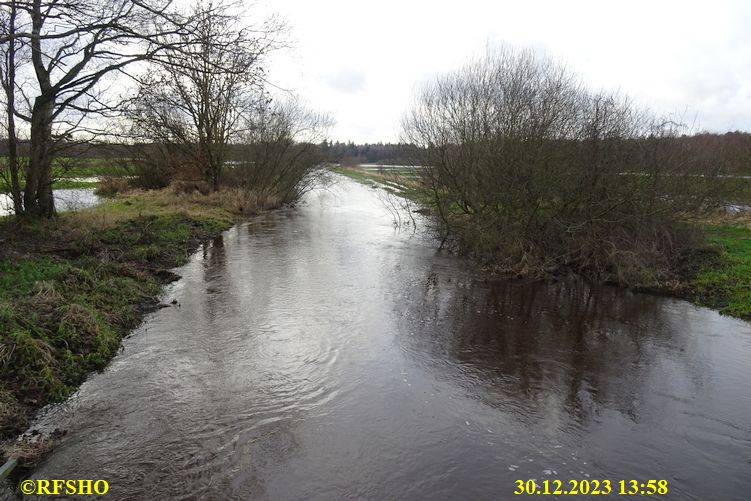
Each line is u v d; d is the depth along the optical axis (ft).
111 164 76.13
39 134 42.93
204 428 20.13
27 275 30.42
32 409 20.61
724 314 37.24
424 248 59.98
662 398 24.25
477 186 57.57
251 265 47.85
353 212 95.81
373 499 16.62
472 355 28.63
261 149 94.12
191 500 16.24
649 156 47.50
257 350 27.84
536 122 51.72
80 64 41.01
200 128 86.22
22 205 44.55
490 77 59.31
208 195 89.71
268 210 94.99
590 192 48.16
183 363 25.84
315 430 20.36
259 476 17.48
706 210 51.21
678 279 45.21
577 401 23.73
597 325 34.53
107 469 17.52
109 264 37.78
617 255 47.11
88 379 23.77
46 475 17.11
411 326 32.99
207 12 35.53
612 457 19.45
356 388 24.06
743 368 27.84
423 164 64.23
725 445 20.44
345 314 34.58
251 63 37.86
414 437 20.20
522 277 47.34
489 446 19.84
